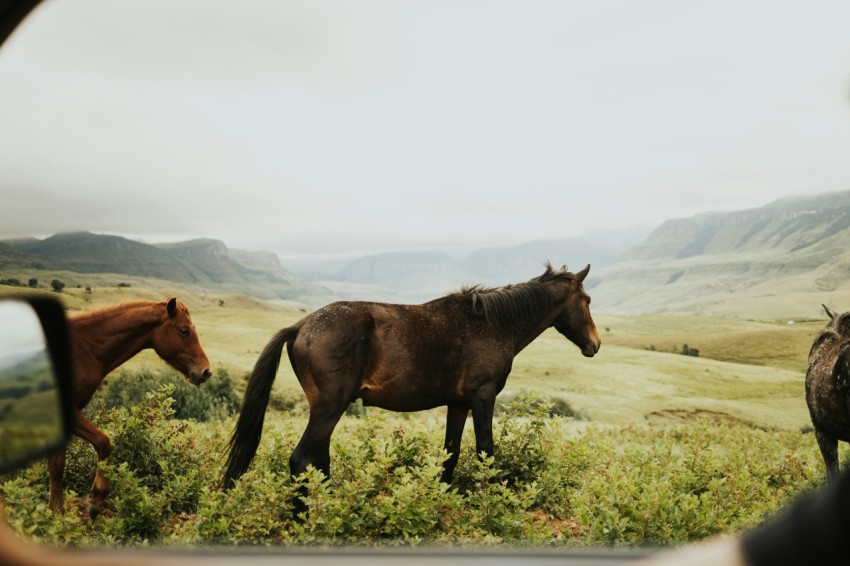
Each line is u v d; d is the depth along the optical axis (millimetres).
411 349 6398
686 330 185875
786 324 188875
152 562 886
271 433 8023
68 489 6914
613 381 70000
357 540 5105
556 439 8570
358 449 7512
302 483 5633
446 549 1023
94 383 6742
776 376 82188
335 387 6148
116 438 7270
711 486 6938
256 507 5445
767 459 9797
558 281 7523
